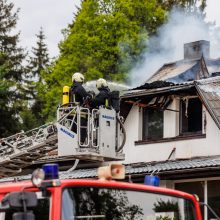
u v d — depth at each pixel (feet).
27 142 55.06
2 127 134.41
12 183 27.14
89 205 25.52
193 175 63.36
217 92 69.56
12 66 168.35
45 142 54.13
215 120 66.74
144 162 72.64
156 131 73.72
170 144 71.77
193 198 29.53
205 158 68.13
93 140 52.06
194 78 100.22
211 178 64.49
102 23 143.64
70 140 51.65
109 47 142.82
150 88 72.49
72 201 25.07
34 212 24.71
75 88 52.19
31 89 167.53
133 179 65.26
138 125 74.54
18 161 56.13
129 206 26.96
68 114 51.85
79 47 143.54
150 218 27.71
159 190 28.35
